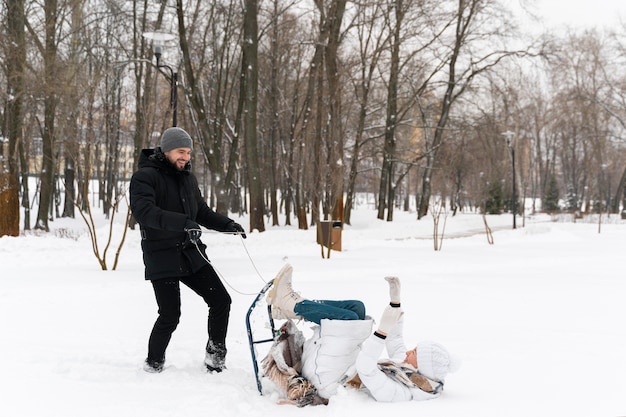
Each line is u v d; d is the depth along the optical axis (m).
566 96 46.16
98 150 35.03
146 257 4.57
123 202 51.19
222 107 30.30
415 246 20.52
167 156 4.70
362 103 31.09
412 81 35.00
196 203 4.84
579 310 8.11
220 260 14.40
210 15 30.20
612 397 3.99
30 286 9.62
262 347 5.57
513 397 3.99
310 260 14.71
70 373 4.56
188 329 6.45
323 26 26.69
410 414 3.58
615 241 23.78
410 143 47.12
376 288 9.87
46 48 23.06
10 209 19.59
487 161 38.94
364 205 84.06
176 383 4.32
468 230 33.53
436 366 3.98
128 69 32.03
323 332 4.01
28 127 27.53
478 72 33.44
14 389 4.11
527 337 6.18
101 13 27.80
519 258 16.23
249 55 24.14
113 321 6.92
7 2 21.42
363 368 3.79
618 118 43.34
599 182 52.91
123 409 3.70
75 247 15.81
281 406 3.85
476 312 7.80
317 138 25.94
